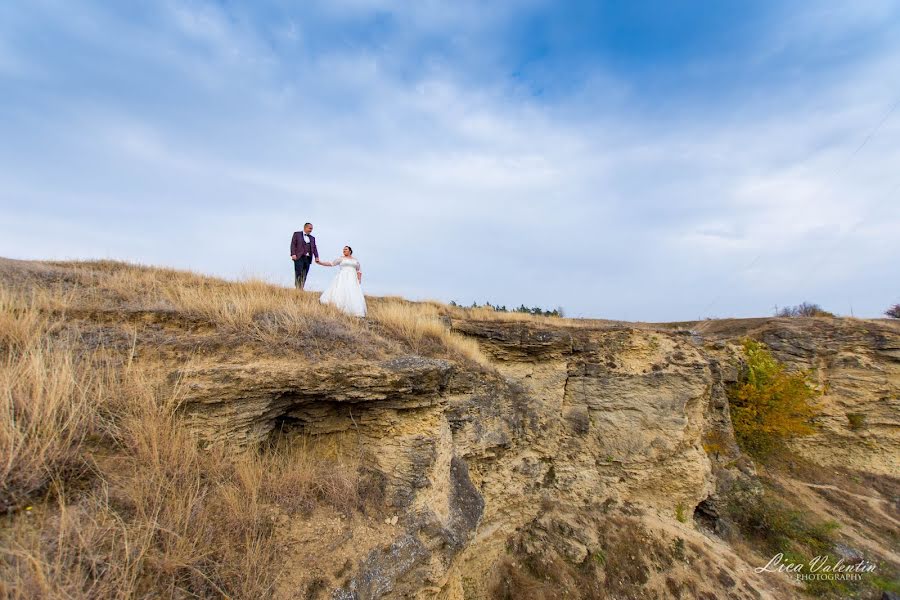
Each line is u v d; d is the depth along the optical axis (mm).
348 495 4539
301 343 5484
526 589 9617
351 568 3855
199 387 4020
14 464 2699
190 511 3119
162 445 3504
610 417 13211
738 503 14508
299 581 3445
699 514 14609
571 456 12703
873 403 18469
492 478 10125
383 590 3945
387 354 6082
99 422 3400
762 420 18484
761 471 17109
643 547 11117
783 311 38031
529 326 13523
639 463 12805
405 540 4500
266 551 3414
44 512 2674
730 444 15906
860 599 11484
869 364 18906
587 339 13789
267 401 4543
